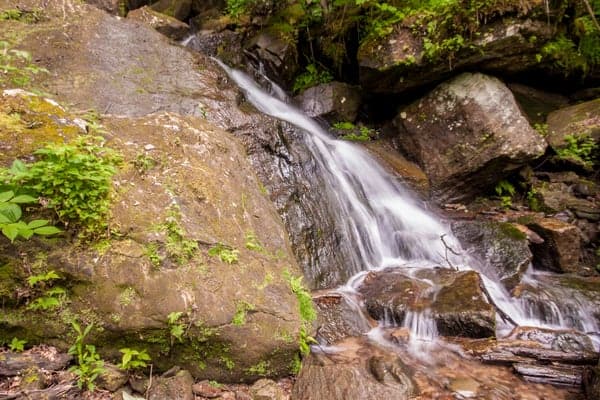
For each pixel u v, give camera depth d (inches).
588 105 300.8
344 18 346.9
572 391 139.3
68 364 102.8
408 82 308.5
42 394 92.4
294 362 126.5
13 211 93.9
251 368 117.6
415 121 312.8
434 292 186.9
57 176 107.3
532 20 266.2
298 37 373.4
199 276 115.6
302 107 347.9
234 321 114.4
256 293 124.1
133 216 116.6
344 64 370.0
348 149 290.0
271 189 214.2
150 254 111.8
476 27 267.9
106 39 254.1
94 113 149.6
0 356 97.7
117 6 370.9
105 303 105.0
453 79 300.5
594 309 192.7
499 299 200.8
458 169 287.7
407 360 152.4
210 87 264.5
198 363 113.8
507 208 289.7
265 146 230.5
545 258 237.5
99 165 113.7
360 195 257.9
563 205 273.0
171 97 236.2
